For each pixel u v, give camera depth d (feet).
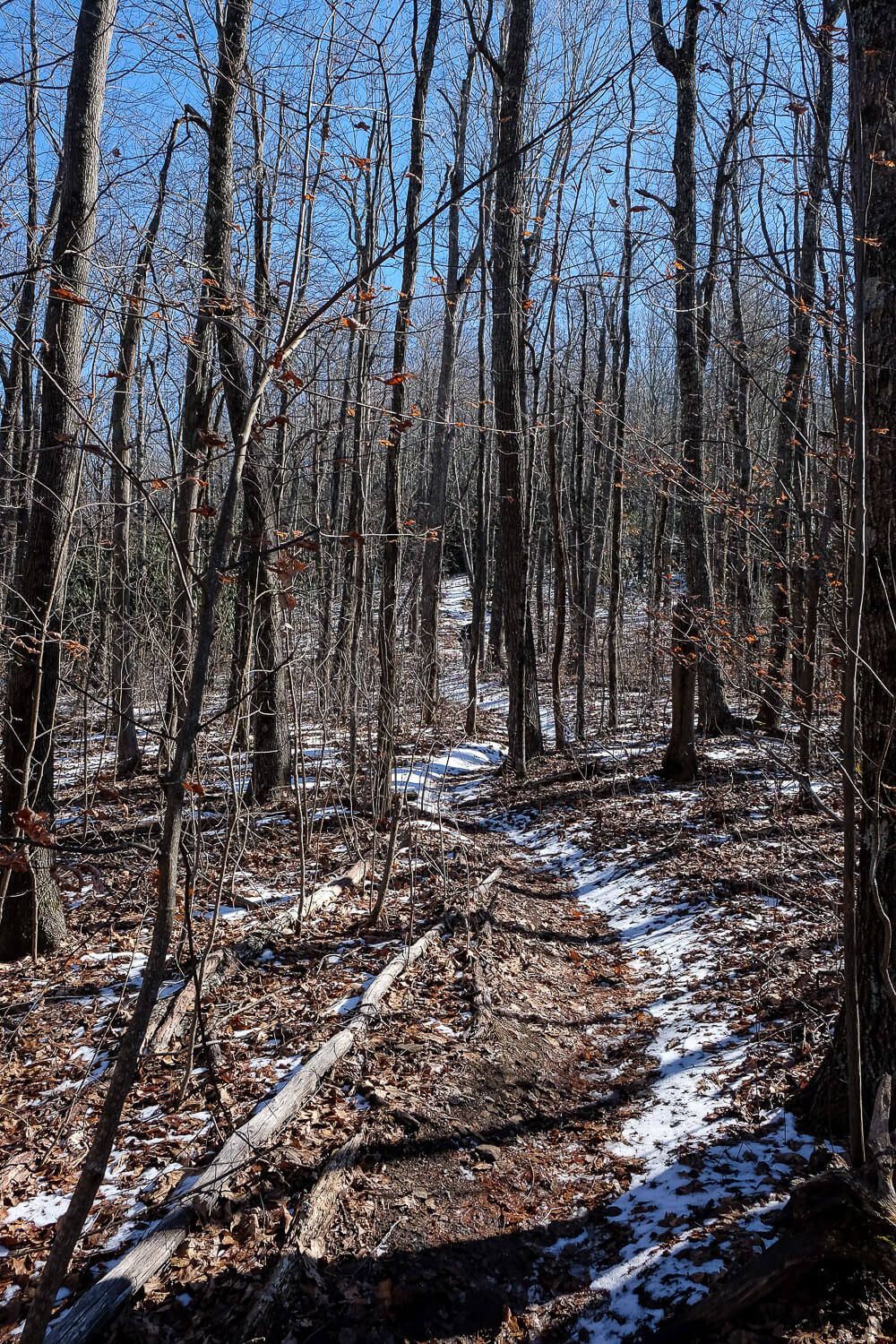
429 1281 12.18
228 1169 13.53
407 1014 19.15
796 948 21.70
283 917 24.06
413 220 32.14
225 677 44.88
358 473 29.99
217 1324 11.19
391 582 26.91
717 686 47.52
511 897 28.48
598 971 23.91
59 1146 15.23
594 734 58.59
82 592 29.48
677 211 36.81
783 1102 15.16
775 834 30.71
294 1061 17.20
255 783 36.32
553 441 49.73
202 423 9.98
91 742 49.08
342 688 32.91
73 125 20.53
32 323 19.57
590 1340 11.36
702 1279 11.55
